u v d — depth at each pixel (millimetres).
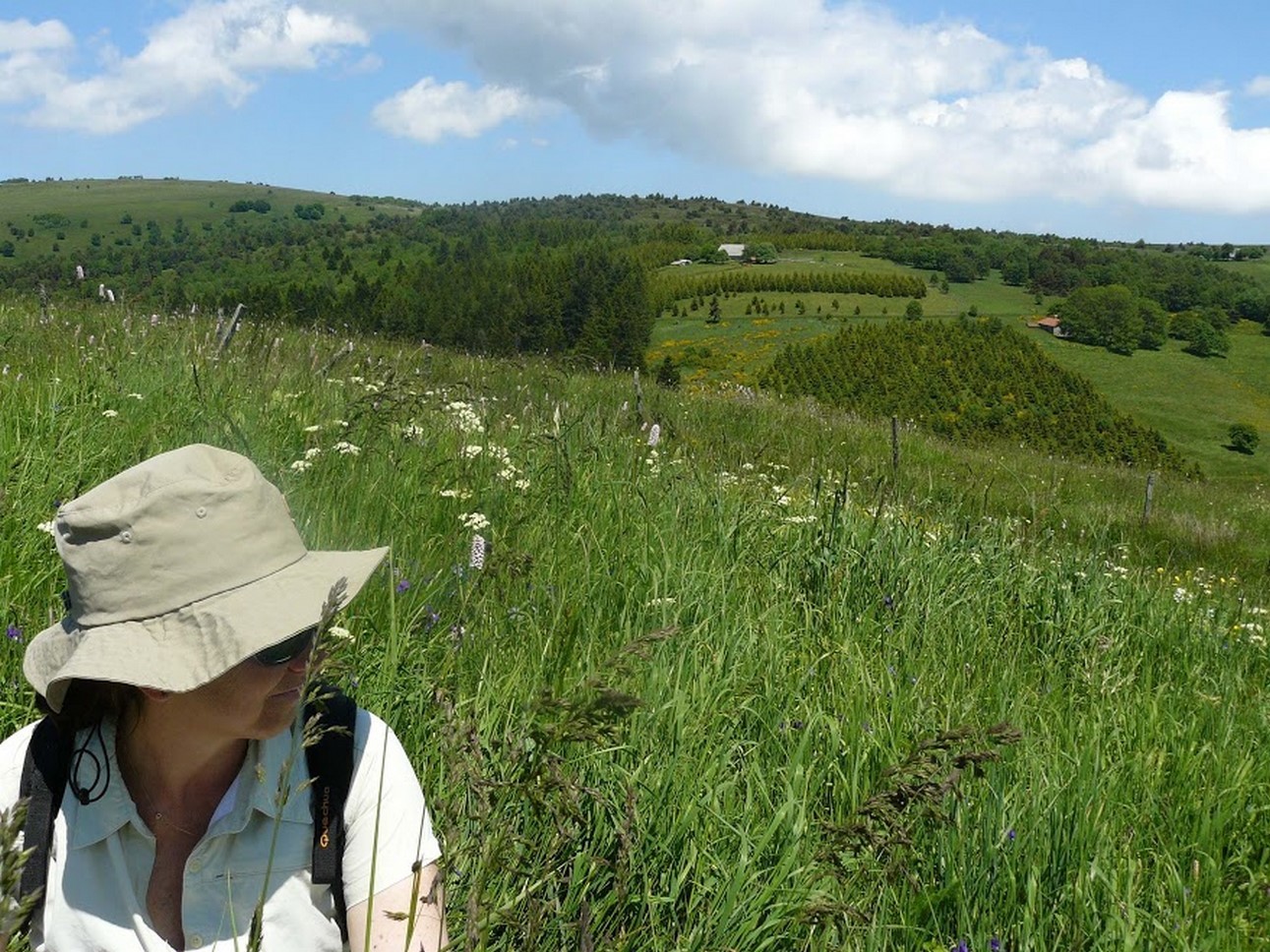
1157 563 12828
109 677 1684
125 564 1744
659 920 2852
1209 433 148000
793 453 12164
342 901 1945
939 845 3285
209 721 1799
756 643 4457
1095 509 15039
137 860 1897
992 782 3461
